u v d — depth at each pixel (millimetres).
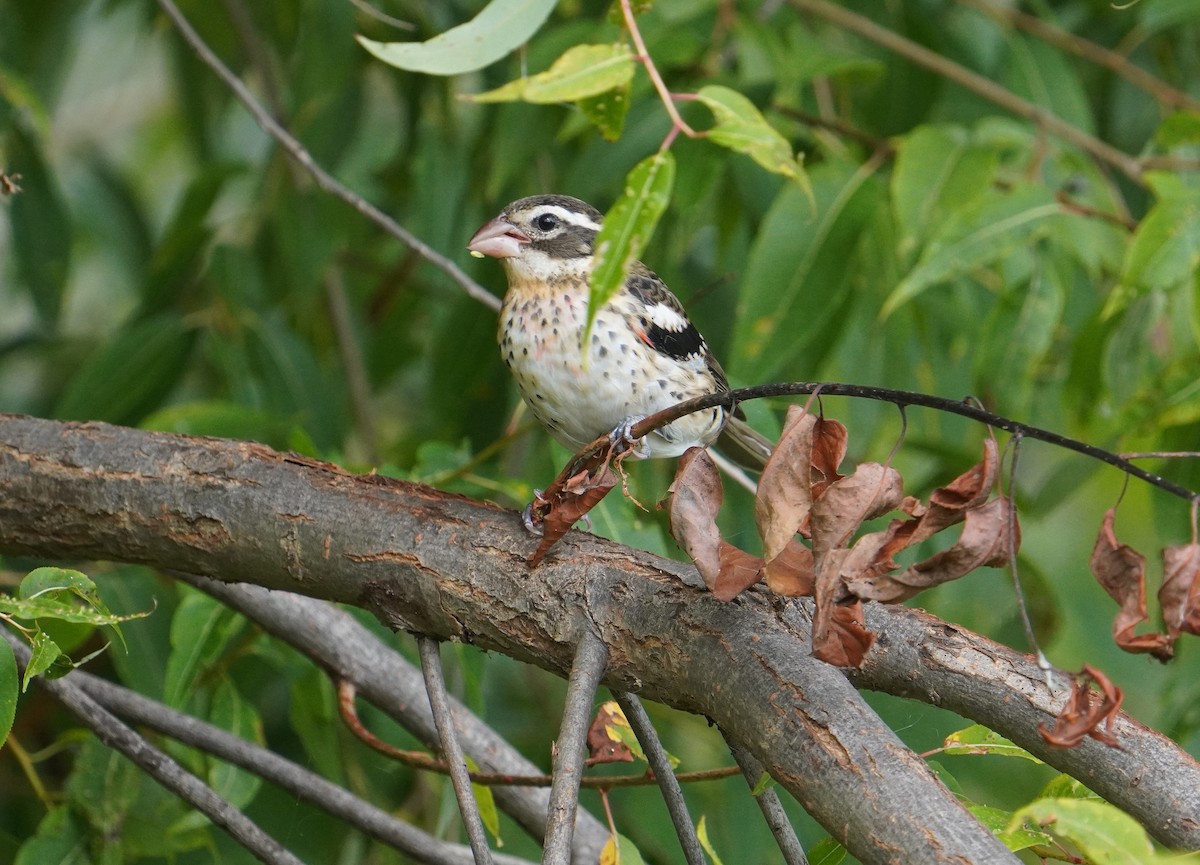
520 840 10727
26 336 13766
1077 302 11602
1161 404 9406
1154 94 12258
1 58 12609
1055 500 11492
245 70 13750
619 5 5555
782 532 5023
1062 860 6027
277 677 11516
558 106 10945
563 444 9344
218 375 12789
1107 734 4812
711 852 7039
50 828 8531
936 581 4836
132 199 15164
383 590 6648
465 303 11742
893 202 9773
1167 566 4719
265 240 13320
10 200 12039
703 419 9320
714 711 5805
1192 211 9078
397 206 14211
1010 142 10500
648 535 8148
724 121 5477
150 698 9734
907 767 5125
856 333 11641
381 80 14609
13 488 7215
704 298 12078
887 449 12242
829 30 12797
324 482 6953
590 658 6082
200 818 8812
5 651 5754
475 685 9164
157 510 7020
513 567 6387
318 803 8570
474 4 12430
